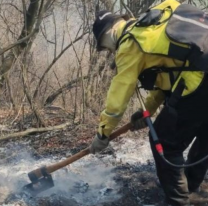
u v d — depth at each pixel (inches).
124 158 194.4
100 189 162.6
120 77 130.3
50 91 280.1
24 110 252.5
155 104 149.6
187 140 140.2
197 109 131.7
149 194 157.6
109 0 273.9
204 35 126.2
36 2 281.1
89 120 242.8
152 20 127.8
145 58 128.5
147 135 223.8
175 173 140.4
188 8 131.6
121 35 130.8
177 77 129.3
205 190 160.7
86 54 268.5
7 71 255.0
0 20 272.8
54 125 241.8
